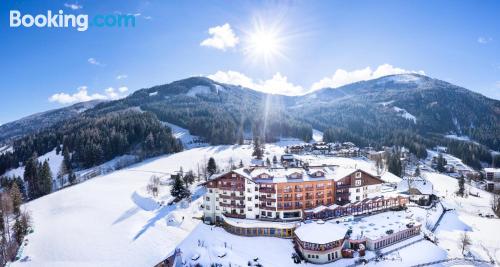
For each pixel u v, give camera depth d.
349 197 103.50
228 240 87.44
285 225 88.06
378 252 79.81
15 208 115.75
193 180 151.00
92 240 92.81
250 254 80.25
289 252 81.19
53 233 98.31
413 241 86.75
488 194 156.62
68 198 135.25
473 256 82.38
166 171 182.25
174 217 104.56
